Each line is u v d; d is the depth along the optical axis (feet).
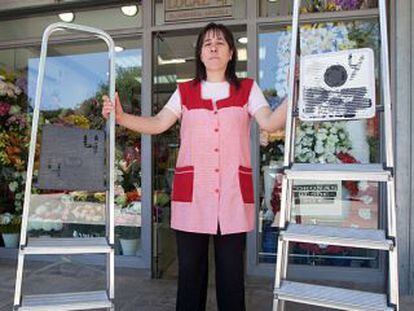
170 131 13.02
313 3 12.24
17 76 14.71
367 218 11.89
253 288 11.53
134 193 13.37
